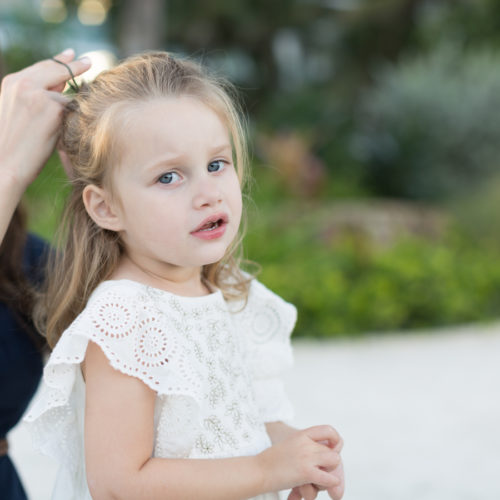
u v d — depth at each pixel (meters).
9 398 2.58
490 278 10.78
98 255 2.09
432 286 10.20
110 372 1.88
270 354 2.43
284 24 23.31
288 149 14.92
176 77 2.04
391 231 12.72
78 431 2.09
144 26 17.31
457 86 15.65
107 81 2.07
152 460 1.86
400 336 9.63
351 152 16.89
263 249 10.97
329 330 9.49
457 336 9.63
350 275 10.53
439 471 5.45
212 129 2.00
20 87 2.32
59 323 2.14
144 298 2.00
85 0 21.19
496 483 5.24
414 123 15.47
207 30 23.59
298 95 19.86
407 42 22.05
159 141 1.92
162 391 1.85
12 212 2.29
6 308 2.56
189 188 1.95
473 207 12.86
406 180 15.67
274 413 2.43
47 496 4.98
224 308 2.25
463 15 20.25
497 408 6.88
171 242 1.95
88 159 2.04
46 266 2.52
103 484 1.82
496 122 15.04
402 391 7.38
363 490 5.12
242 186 2.28
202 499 1.84
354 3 22.05
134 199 1.95
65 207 2.20
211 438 2.03
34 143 2.29
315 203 14.10
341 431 6.25
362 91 21.28
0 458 2.62
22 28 15.22
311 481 1.94
